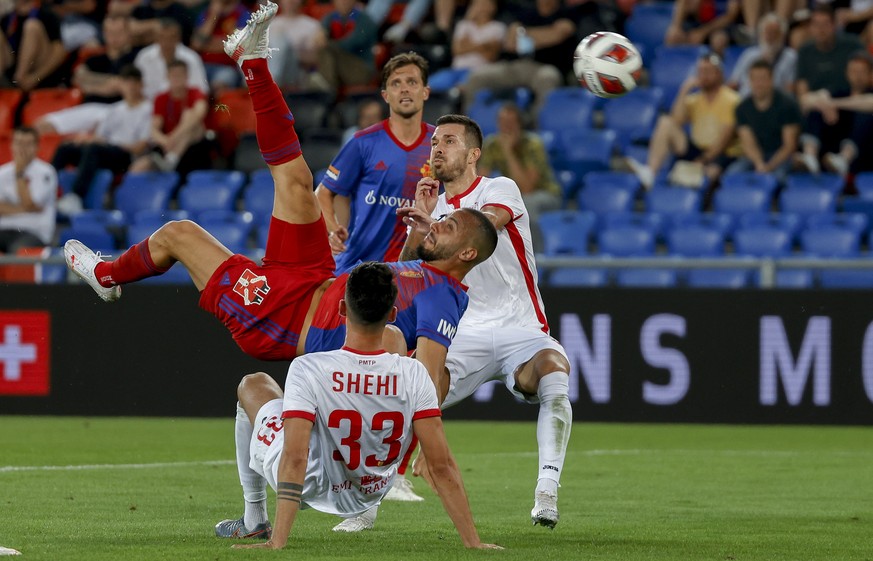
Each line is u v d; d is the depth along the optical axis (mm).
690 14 61656
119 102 59062
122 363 43062
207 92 58875
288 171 20250
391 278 17375
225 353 43031
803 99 54750
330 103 58500
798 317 42000
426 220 20125
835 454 35875
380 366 17469
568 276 45969
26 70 60688
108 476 29766
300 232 20312
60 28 61656
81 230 51719
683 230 49500
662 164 54688
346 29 59531
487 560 17438
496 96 57250
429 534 21312
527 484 29469
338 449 17656
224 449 35781
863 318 41875
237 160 57562
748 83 56562
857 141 54156
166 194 54719
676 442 38500
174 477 29766
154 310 43125
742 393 42219
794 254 49250
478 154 24406
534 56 59688
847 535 21766
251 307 20188
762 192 51688
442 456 18031
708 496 27688
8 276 44094
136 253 21438
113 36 59719
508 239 24078
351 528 21922
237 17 60031
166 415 43062
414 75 28516
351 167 28938
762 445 37938
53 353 43156
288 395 17500
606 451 36312
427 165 28078
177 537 20203
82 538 20000
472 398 43438
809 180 52312
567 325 42469
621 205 52812
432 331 19422
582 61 25484
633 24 62719
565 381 22734
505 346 23688
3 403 43219
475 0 59844
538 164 51062
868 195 53281
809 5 60219
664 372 42312
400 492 26766
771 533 21984
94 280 22062
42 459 33031
